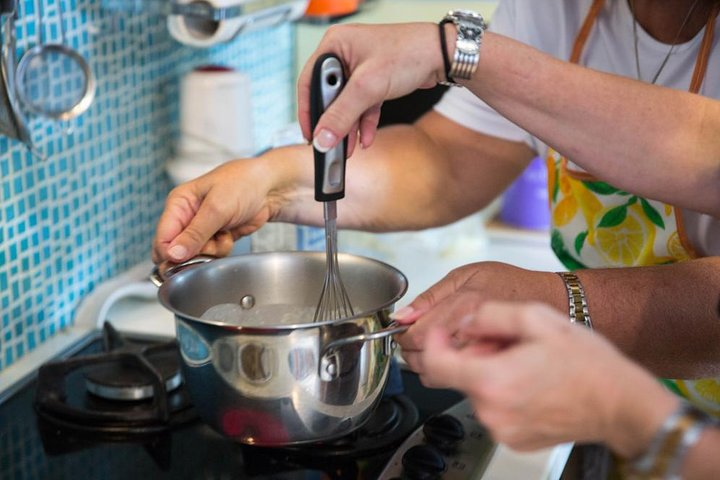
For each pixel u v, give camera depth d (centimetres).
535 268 164
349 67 81
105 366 106
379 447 92
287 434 79
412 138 116
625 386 59
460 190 117
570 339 60
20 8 106
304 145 106
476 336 65
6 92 99
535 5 112
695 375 93
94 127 126
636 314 88
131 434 96
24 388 105
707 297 88
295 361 75
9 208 109
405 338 78
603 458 106
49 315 119
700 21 101
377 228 116
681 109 81
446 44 81
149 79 140
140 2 124
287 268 92
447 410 99
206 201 96
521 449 65
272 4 136
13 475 88
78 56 115
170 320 128
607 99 81
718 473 57
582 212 114
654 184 83
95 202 128
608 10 108
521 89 82
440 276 158
